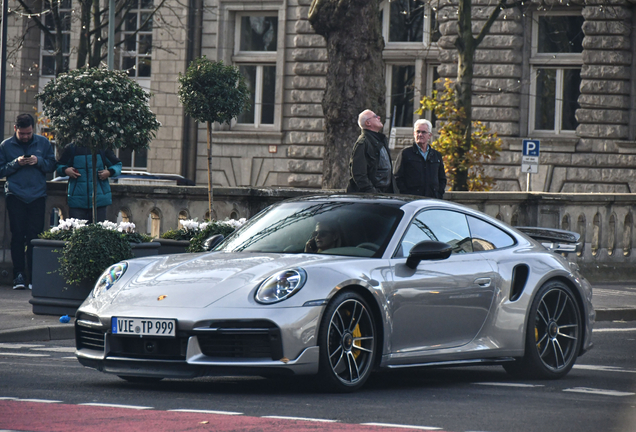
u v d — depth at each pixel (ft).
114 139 102.89
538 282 69.82
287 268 59.62
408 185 105.09
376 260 62.49
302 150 290.76
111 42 255.29
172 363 57.82
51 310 97.19
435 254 62.75
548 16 265.75
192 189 136.15
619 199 158.40
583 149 258.78
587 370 75.05
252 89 306.55
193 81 130.52
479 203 151.12
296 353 57.31
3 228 130.52
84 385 62.90
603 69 255.29
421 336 63.62
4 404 54.13
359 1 147.54
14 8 320.29
